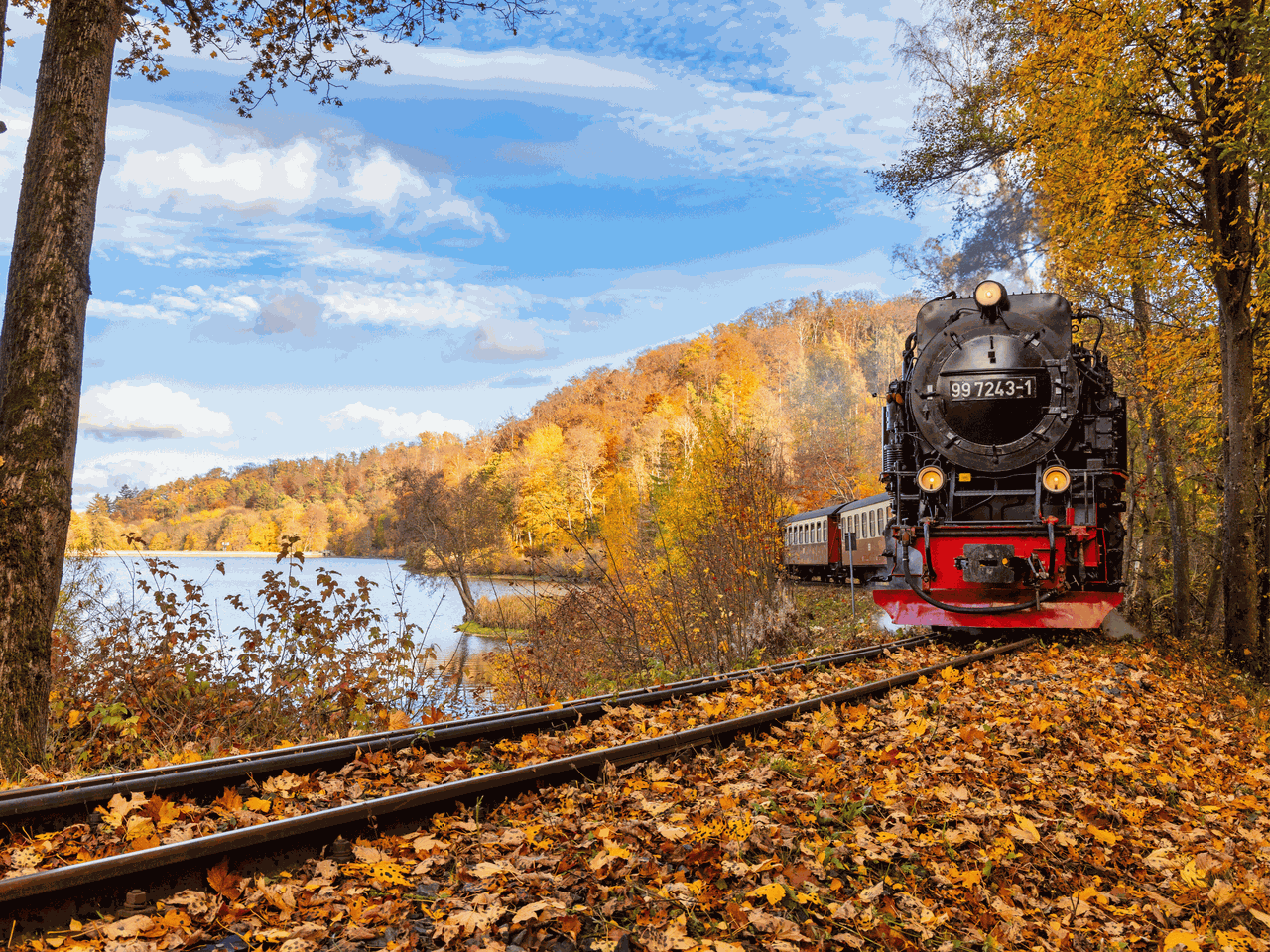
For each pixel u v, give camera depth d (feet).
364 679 26.35
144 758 21.38
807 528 101.19
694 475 68.39
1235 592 39.83
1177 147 41.32
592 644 44.29
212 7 29.01
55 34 21.44
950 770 17.70
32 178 21.09
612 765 17.67
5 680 19.57
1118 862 14.94
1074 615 34.27
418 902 11.67
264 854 12.87
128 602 29.55
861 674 28.99
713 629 46.73
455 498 132.36
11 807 13.69
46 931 10.62
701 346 332.80
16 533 19.98
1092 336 61.82
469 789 15.46
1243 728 26.32
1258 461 44.19
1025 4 42.32
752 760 18.61
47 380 20.63
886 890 12.50
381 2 28.02
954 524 35.45
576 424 308.19
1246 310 39.83
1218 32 35.99
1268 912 13.42
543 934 10.64
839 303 345.72
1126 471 36.09
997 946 11.32
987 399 35.04
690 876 12.52
